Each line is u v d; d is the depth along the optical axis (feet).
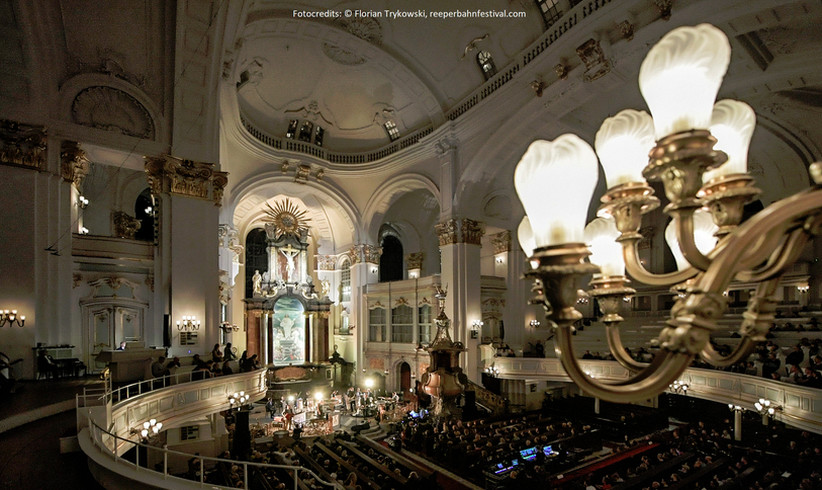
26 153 43.06
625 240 7.91
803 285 63.62
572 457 48.93
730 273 5.33
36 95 44.04
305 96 78.07
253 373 46.44
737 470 40.73
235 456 47.34
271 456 46.09
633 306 86.28
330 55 68.80
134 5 45.96
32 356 41.78
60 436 26.55
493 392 75.51
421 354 81.87
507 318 83.82
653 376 5.88
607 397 5.93
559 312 5.98
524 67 56.59
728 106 7.89
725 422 57.47
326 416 71.36
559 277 5.93
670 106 6.21
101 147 46.93
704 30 5.94
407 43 65.87
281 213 97.19
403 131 82.84
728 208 7.32
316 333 98.12
